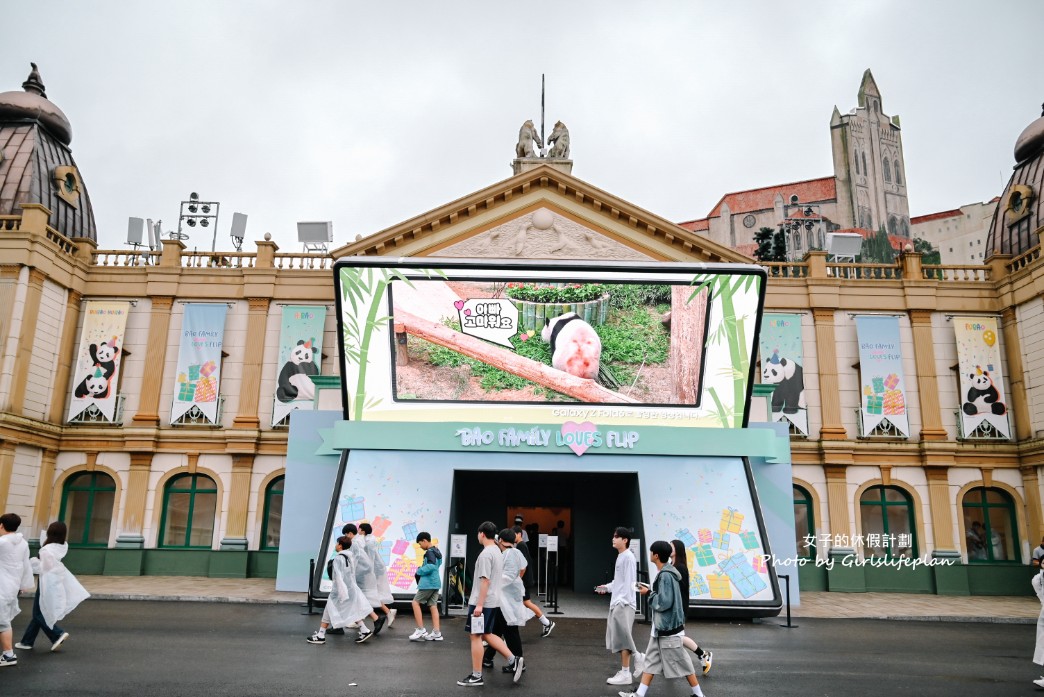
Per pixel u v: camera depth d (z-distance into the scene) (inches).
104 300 1072.2
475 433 725.3
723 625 621.3
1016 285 1027.9
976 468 1022.4
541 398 758.5
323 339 1066.1
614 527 880.9
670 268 749.3
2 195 1064.8
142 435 1019.3
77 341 1055.0
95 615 582.9
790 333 1055.6
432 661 416.8
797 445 1025.5
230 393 1055.6
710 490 706.2
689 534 682.8
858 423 1043.3
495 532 382.3
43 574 412.2
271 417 1047.6
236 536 1003.9
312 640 469.4
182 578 961.5
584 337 760.3
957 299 1071.6
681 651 318.3
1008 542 1008.2
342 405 776.3
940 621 711.7
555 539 695.1
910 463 1024.9
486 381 759.7
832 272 1166.3
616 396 756.6
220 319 1062.4
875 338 1050.7
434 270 754.2
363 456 719.1
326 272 1084.5
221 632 507.5
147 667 378.0
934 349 1061.8
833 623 663.1
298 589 772.0
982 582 978.1
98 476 1031.6
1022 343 1021.8
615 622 369.4
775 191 3521.2
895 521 1016.9
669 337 757.9
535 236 1014.4
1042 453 968.3
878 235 3454.7
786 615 707.4
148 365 1054.4
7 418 909.8
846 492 1016.9
